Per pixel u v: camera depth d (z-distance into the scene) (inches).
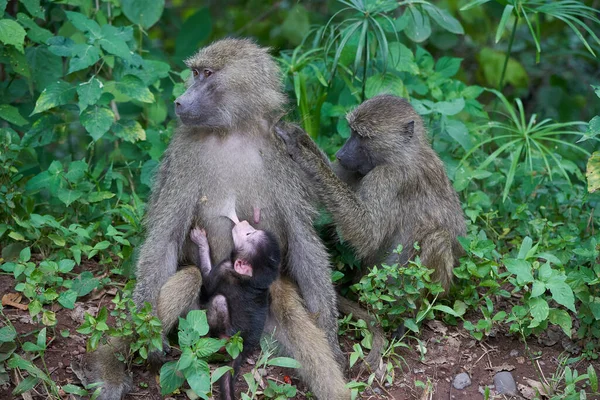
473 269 334.3
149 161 402.6
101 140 475.2
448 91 447.2
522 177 437.7
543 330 335.0
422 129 374.0
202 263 311.9
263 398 293.1
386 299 320.8
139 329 281.4
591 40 626.2
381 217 354.9
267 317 311.4
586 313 328.5
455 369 320.8
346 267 375.6
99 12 445.7
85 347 310.8
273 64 332.8
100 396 282.8
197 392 265.4
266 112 321.7
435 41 573.9
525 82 608.1
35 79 419.5
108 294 344.8
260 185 313.6
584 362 327.0
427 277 321.1
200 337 296.8
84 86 370.6
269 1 671.1
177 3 714.2
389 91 417.7
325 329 313.9
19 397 283.4
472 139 437.4
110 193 378.3
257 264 300.4
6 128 401.7
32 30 408.5
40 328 314.0
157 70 418.0
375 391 305.3
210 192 312.3
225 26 682.2
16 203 366.0
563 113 612.4
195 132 318.3
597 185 339.9
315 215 331.9
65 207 383.2
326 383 289.0
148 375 303.7
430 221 362.3
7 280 343.6
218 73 312.8
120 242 345.1
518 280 313.1
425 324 343.9
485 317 322.7
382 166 361.7
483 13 607.5
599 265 329.1
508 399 306.5
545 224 379.2
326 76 440.1
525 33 658.8
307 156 335.3
